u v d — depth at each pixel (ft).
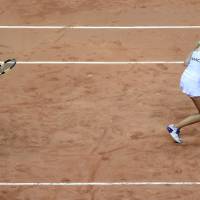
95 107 131.95
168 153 115.75
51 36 168.96
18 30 173.27
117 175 109.19
